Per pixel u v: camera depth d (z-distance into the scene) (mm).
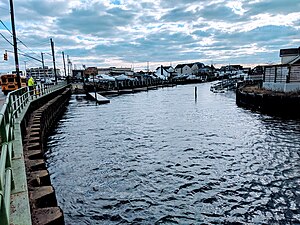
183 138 15516
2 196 2455
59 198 8273
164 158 11805
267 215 7109
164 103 36562
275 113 23531
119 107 32969
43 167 5832
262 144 13750
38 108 17531
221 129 17891
